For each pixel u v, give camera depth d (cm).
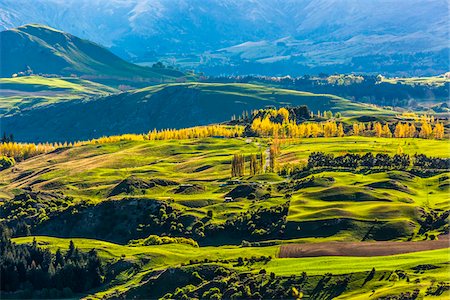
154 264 19012
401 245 18000
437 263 15188
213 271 17175
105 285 18562
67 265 18788
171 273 17338
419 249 17350
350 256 17162
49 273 18638
